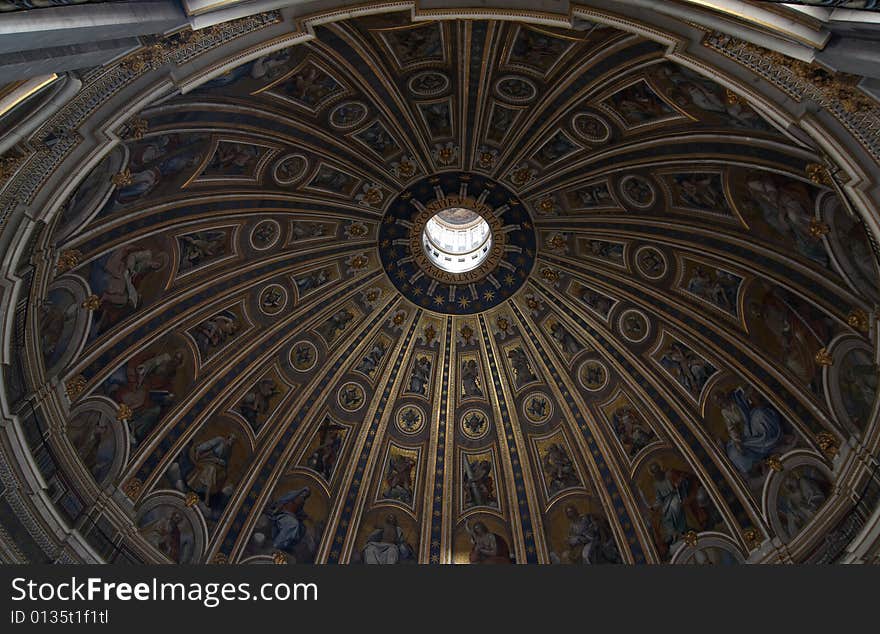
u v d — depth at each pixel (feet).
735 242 72.43
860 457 61.31
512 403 93.76
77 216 59.82
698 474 79.82
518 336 93.91
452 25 63.46
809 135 42.96
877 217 42.80
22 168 42.96
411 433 93.97
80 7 25.02
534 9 45.37
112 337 70.90
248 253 82.17
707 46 42.29
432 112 76.95
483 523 90.43
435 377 95.40
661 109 66.90
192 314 79.77
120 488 71.20
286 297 87.56
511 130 78.74
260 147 73.05
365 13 45.91
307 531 86.02
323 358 91.35
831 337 65.31
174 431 78.33
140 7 28.48
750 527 73.56
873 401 60.49
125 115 43.98
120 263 69.77
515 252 90.68
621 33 59.31
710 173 69.51
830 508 64.34
